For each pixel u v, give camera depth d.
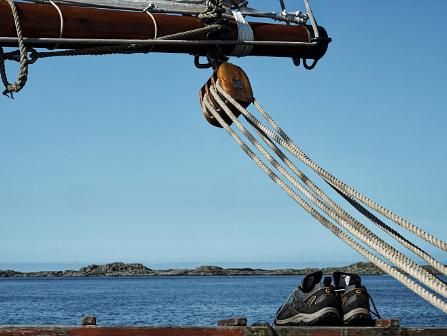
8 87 8.03
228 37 9.13
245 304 78.12
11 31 7.87
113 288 172.62
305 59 9.82
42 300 99.81
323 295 7.72
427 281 6.52
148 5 8.84
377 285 169.88
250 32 9.24
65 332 6.73
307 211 7.68
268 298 95.25
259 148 8.20
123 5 8.74
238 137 8.52
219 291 136.00
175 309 70.69
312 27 9.66
